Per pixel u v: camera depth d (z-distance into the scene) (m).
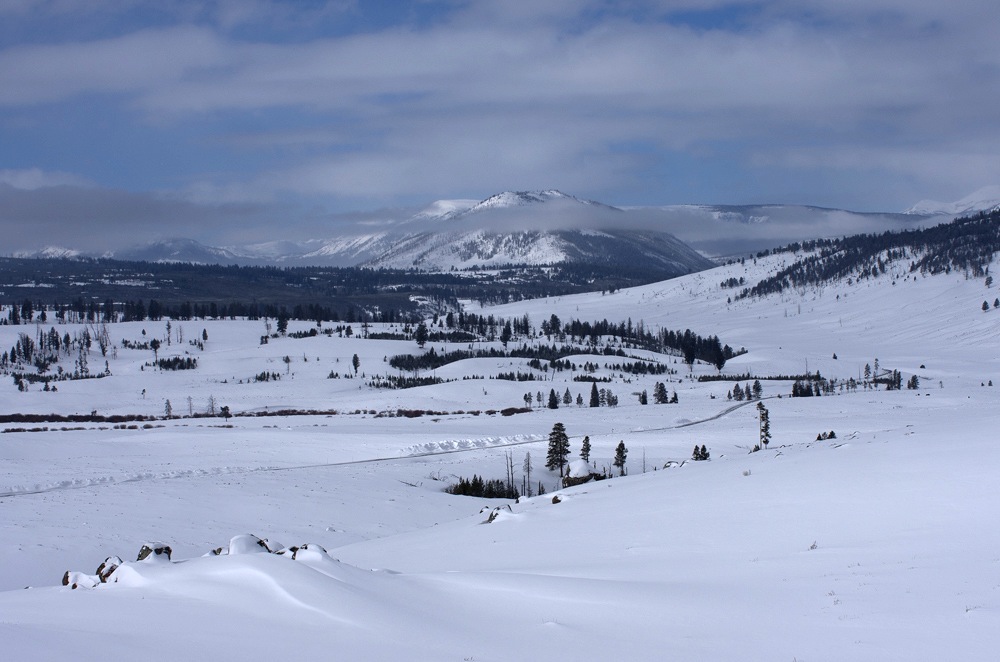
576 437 108.50
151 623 16.42
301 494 64.69
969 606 15.70
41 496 59.81
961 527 23.38
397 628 16.36
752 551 24.98
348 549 42.22
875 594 17.52
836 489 32.16
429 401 171.12
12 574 40.50
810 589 18.69
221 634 15.58
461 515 62.75
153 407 172.25
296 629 16.05
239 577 19.56
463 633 16.22
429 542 39.12
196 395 191.12
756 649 14.51
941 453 36.06
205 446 98.62
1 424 133.50
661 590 19.94
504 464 88.50
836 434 92.19
